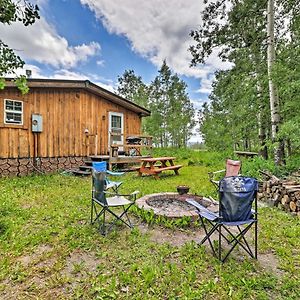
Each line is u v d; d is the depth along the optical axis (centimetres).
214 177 780
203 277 248
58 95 940
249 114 1010
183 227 385
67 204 503
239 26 814
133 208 453
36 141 887
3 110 816
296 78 587
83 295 221
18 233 354
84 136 1011
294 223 397
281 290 227
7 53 363
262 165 691
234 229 380
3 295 221
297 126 572
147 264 272
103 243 326
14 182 721
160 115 2519
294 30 709
